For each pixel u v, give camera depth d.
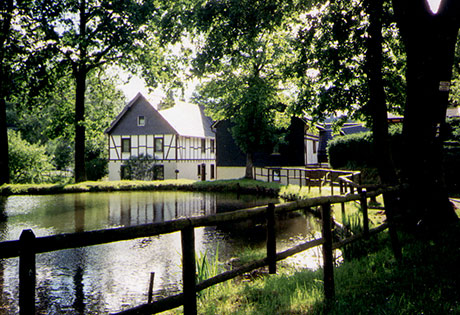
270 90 26.14
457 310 3.50
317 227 12.63
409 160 8.11
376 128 11.00
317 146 45.34
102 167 43.00
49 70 25.98
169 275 8.42
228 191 26.81
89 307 6.66
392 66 13.34
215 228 13.32
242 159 36.44
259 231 12.57
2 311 6.58
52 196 25.00
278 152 34.69
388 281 4.70
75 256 10.12
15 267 9.42
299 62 13.55
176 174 37.06
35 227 13.97
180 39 13.19
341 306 3.88
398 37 12.44
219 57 12.33
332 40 12.62
